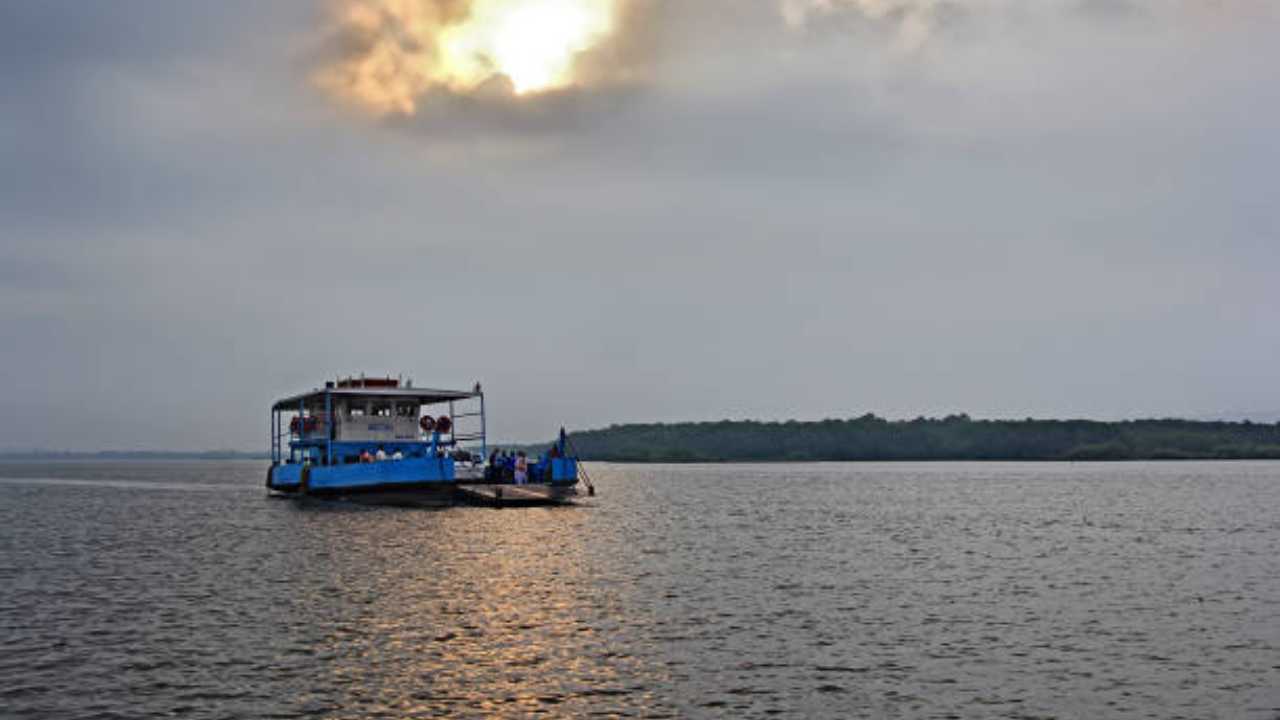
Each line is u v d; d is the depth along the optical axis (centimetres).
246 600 2917
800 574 3519
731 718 1725
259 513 6656
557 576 3409
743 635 2402
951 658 2166
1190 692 1889
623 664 2100
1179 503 8088
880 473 19112
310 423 6969
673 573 3512
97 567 3766
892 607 2816
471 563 3728
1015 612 2739
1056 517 6494
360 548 4244
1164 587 3228
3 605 2864
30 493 11038
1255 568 3731
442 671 2033
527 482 6662
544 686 1922
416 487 6109
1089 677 2000
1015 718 1728
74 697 1848
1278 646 2286
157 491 11594
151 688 1908
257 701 1822
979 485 12306
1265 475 15962
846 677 2000
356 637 2361
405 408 6531
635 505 7738
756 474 18862
